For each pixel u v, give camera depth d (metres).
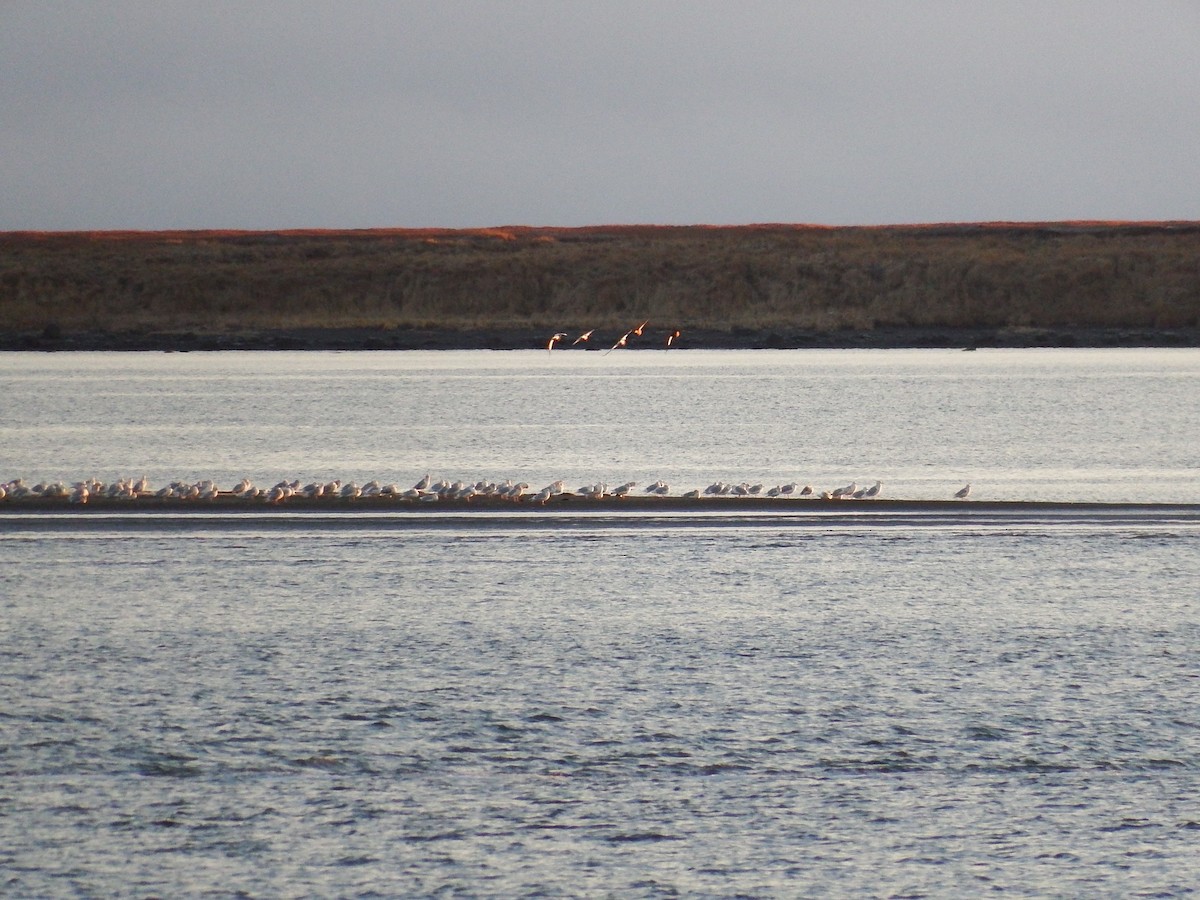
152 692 23.20
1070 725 21.88
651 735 21.48
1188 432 60.00
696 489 39.81
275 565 31.19
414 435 58.97
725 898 16.97
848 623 27.17
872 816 18.89
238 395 78.19
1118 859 17.83
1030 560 31.94
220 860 17.72
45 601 28.38
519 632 26.55
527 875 17.44
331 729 21.69
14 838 18.20
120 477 46.56
